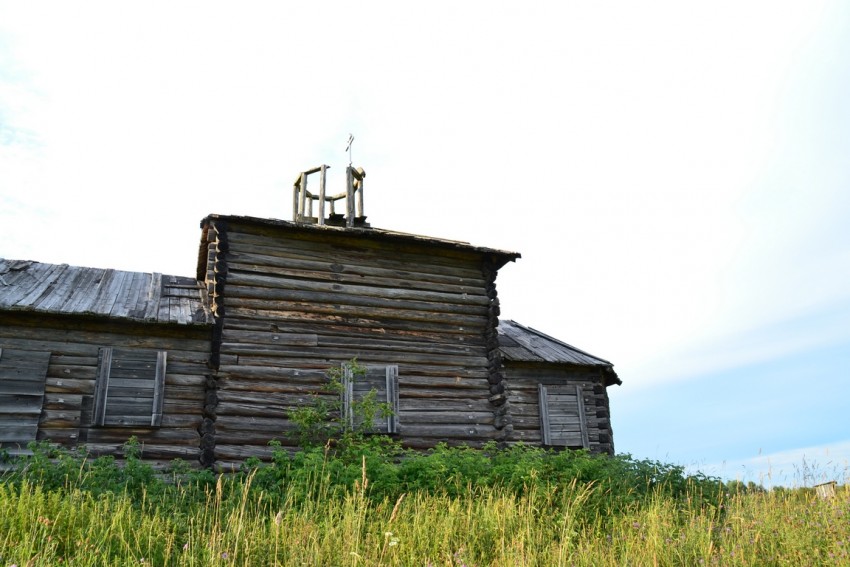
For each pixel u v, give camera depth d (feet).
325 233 53.11
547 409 62.95
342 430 48.65
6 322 44.39
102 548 25.88
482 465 41.91
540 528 31.45
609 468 43.09
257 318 49.83
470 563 25.82
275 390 48.65
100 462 39.22
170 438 45.80
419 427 51.98
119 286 52.54
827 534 27.99
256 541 26.63
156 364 46.68
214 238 51.72
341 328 52.13
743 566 26.17
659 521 33.04
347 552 25.52
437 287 56.49
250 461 42.50
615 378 68.49
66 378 44.70
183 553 25.99
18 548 23.41
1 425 42.27
